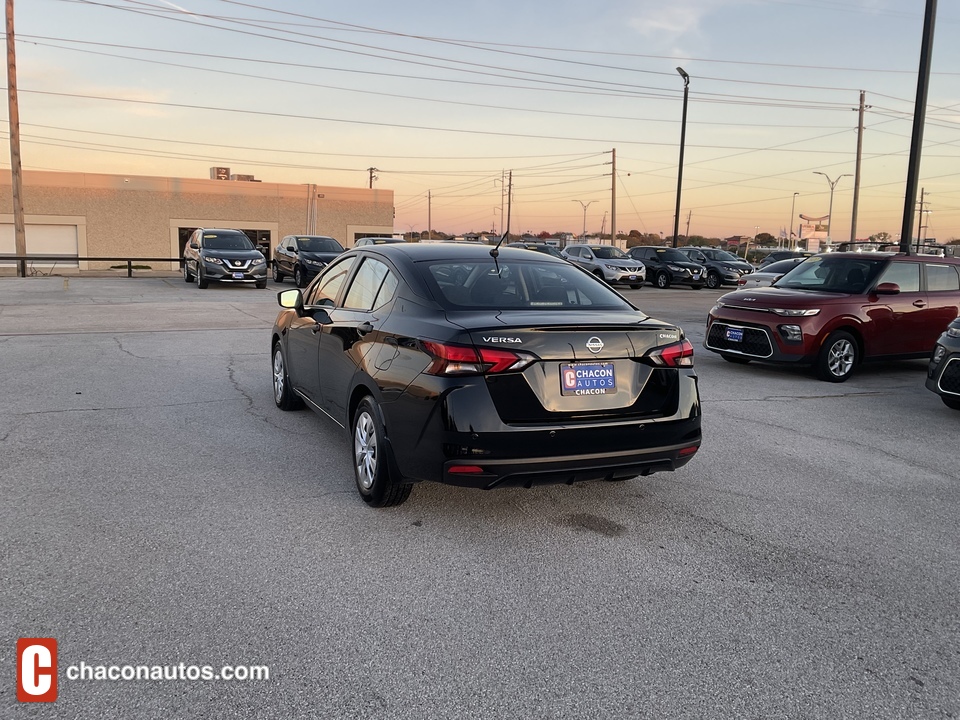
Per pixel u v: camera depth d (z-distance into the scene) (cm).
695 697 253
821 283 954
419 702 247
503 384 356
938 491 479
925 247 1582
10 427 576
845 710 248
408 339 387
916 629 302
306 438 562
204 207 4247
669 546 380
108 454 512
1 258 2677
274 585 326
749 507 441
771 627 301
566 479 375
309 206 4525
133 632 285
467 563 354
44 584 320
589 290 446
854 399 781
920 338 925
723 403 741
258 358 930
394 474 393
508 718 240
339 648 278
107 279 2650
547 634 291
